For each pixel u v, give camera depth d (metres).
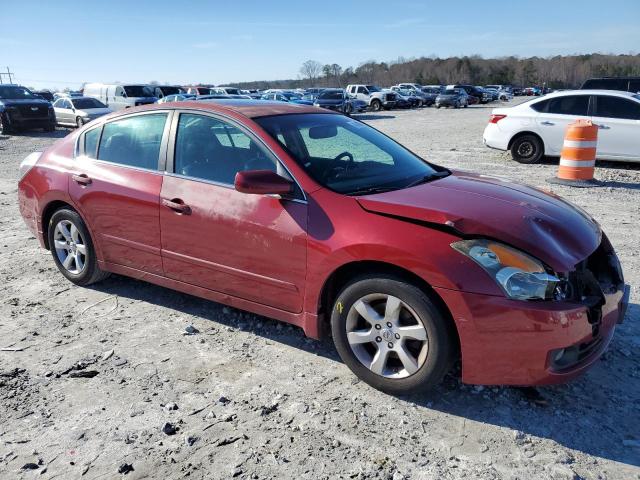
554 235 3.05
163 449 2.72
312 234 3.22
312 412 3.01
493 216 3.03
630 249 5.73
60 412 3.02
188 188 3.80
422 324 2.92
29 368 3.47
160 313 4.26
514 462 2.62
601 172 10.59
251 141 3.63
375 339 3.12
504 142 11.96
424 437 2.80
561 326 2.72
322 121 4.12
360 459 2.64
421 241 2.88
